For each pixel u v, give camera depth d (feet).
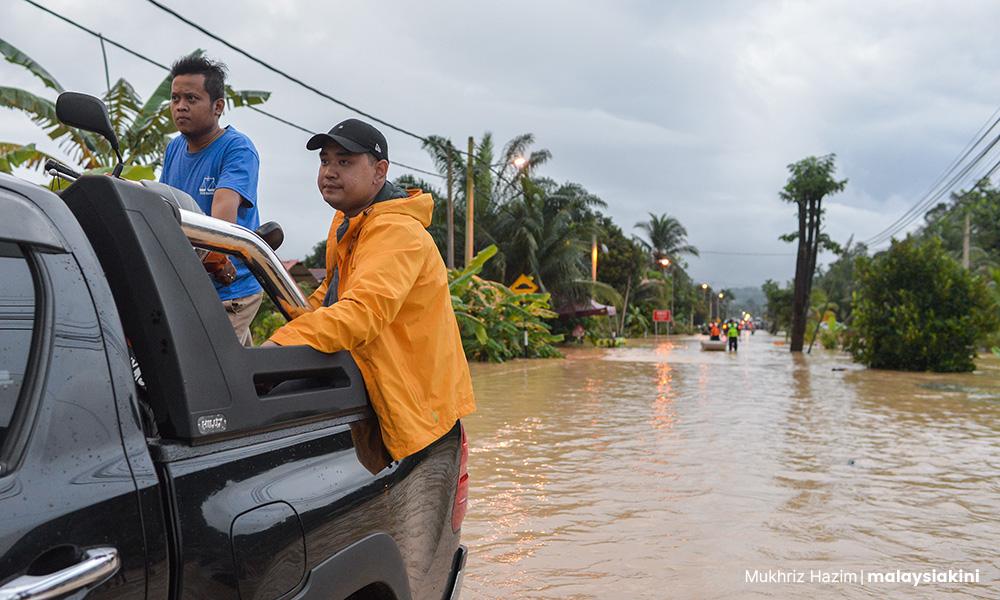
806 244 124.16
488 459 27.02
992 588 15.05
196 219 6.56
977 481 24.20
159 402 5.25
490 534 18.21
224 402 5.49
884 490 22.88
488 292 82.74
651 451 28.73
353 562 6.36
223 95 11.19
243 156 11.18
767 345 167.53
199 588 4.97
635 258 180.55
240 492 5.41
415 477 7.62
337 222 9.26
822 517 19.89
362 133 8.40
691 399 46.98
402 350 7.64
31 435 4.32
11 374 4.39
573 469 25.39
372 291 6.97
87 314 4.85
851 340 84.84
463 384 8.38
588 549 17.16
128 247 5.35
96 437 4.63
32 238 4.67
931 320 77.30
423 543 7.77
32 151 35.76
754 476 24.54
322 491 6.15
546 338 94.27
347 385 6.94
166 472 4.96
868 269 83.41
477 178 105.29
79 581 4.11
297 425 6.30
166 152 11.90
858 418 38.86
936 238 81.61
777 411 41.32
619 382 59.06
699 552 17.03
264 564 5.42
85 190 5.45
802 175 122.72
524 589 14.78
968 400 48.52
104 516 4.44
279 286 7.49
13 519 4.03
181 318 5.38
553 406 42.55
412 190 8.61
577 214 132.98
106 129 6.55
